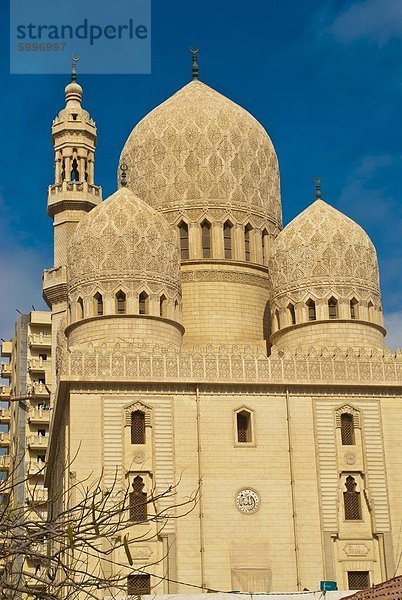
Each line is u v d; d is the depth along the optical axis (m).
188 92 89.94
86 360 67.50
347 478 68.69
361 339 75.06
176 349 69.50
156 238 75.75
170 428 67.56
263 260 85.38
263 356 70.12
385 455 69.56
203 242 83.88
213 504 66.31
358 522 67.75
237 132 86.94
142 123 89.06
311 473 68.19
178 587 63.72
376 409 70.62
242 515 66.38
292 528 66.62
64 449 69.44
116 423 66.88
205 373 68.88
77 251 75.94
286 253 78.00
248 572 65.06
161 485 66.19
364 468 68.88
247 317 82.50
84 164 99.75
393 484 69.00
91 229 75.69
